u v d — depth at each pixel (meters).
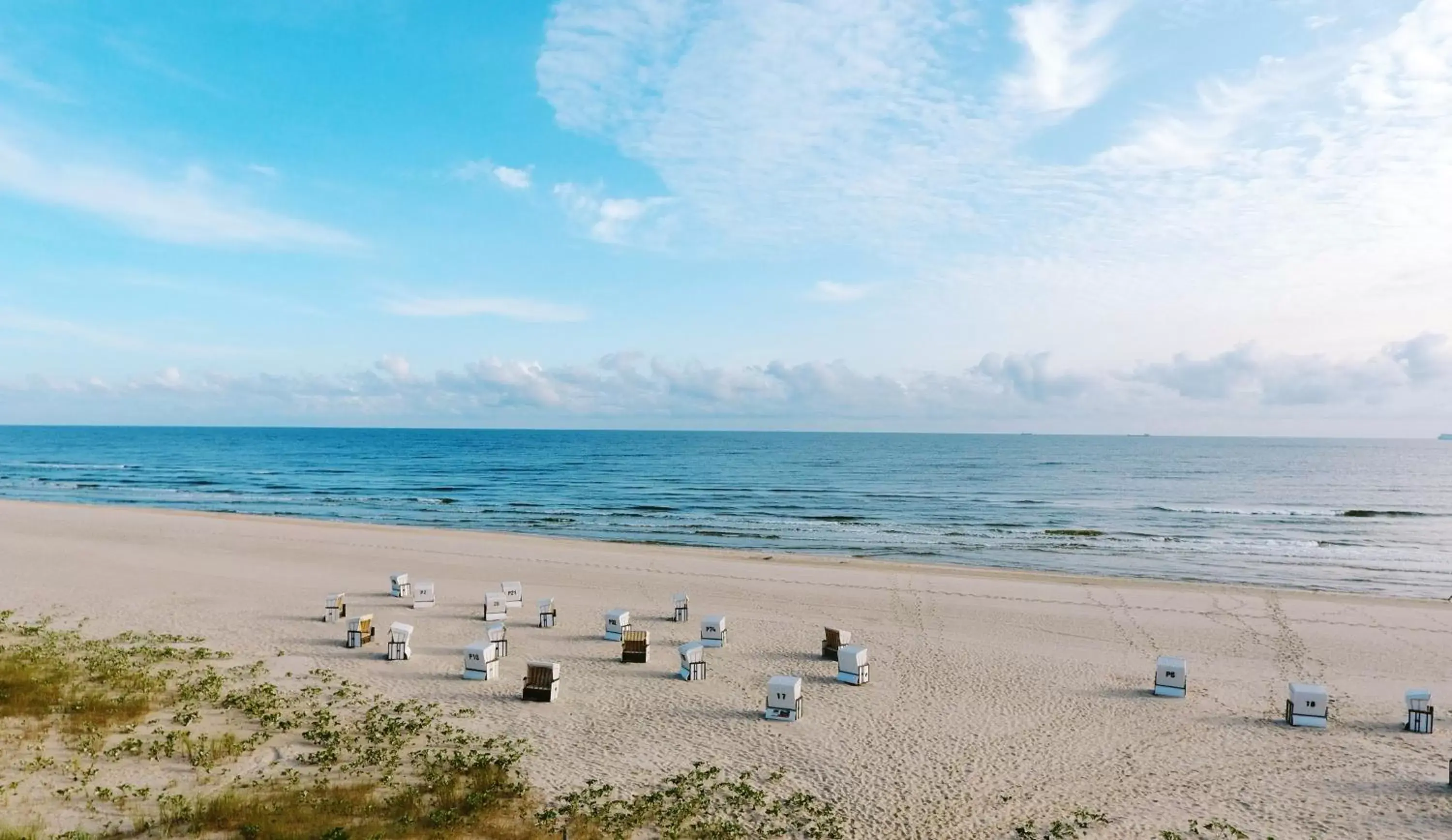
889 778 13.86
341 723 15.62
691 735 15.73
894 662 21.03
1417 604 28.64
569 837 11.22
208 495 70.50
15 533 39.16
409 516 57.00
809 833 11.78
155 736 14.33
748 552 42.06
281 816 11.26
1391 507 67.62
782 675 19.88
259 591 27.92
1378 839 11.95
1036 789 13.52
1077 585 31.31
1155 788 13.64
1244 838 11.84
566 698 17.81
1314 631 24.58
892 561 39.94
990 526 53.41
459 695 17.73
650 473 104.44
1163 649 22.56
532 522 54.19
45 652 19.16
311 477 93.06
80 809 11.37
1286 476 106.25
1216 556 42.31
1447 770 14.56
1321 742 15.88
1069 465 124.25
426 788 12.70
